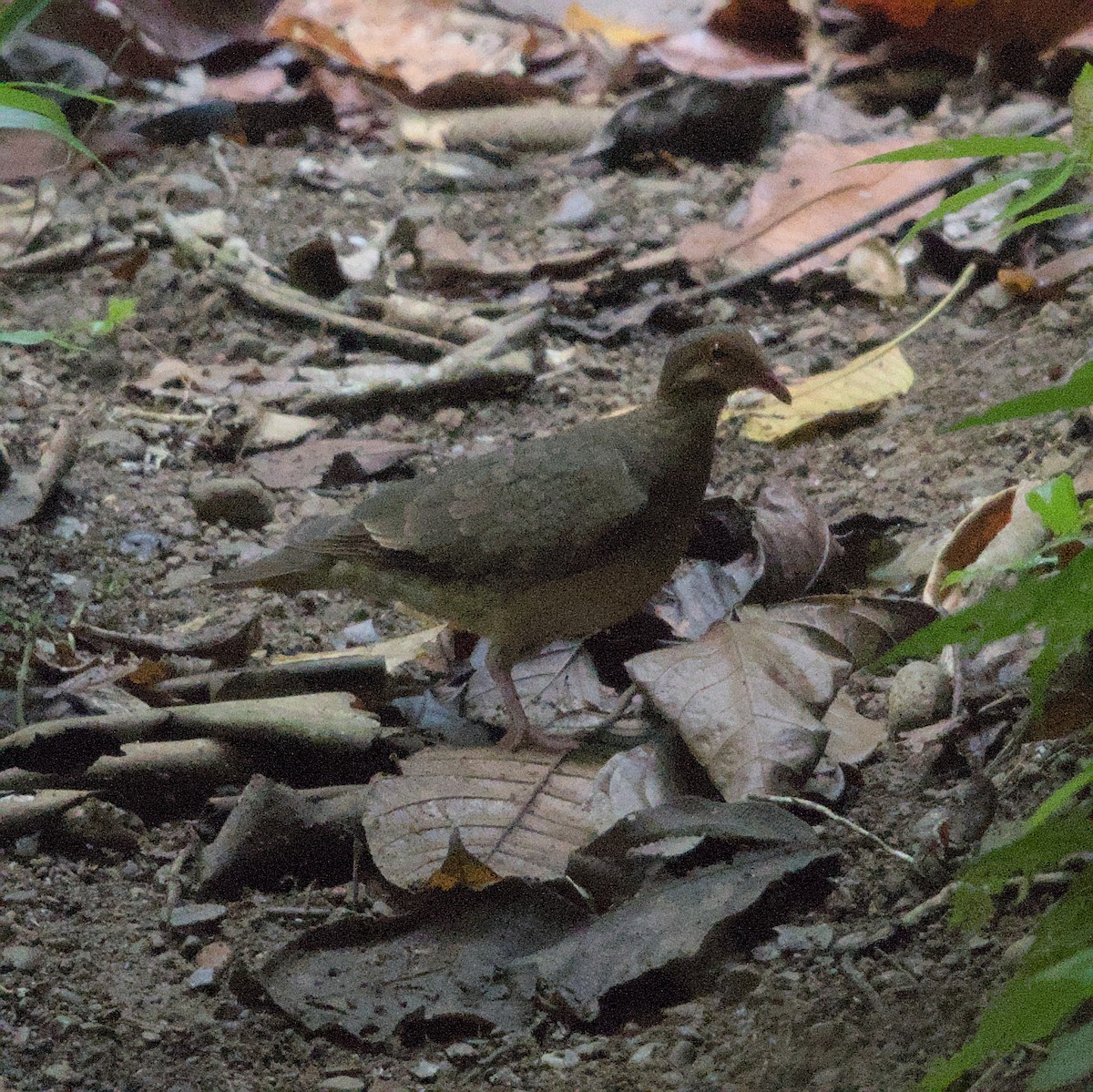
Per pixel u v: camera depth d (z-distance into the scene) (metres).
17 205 16.14
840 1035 6.29
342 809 8.09
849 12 18.31
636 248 15.59
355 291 14.76
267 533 11.70
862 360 12.94
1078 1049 4.16
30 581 10.72
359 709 9.12
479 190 17.11
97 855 8.18
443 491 8.93
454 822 7.93
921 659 8.87
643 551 8.84
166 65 18.16
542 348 14.11
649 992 7.01
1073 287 13.70
